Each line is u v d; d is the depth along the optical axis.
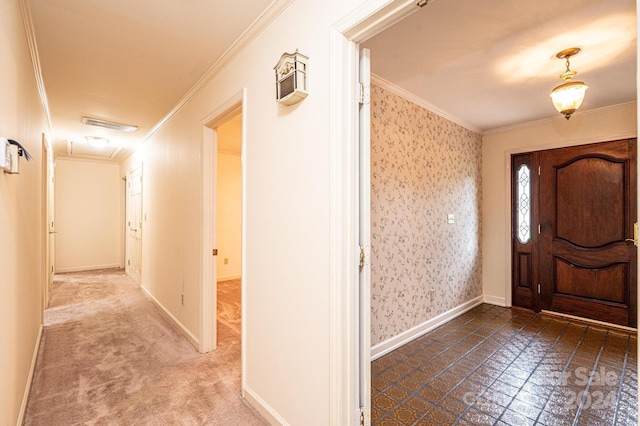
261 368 1.86
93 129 4.06
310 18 1.49
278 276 1.72
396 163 2.85
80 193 6.36
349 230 1.37
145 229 4.48
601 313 3.35
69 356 2.56
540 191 3.79
